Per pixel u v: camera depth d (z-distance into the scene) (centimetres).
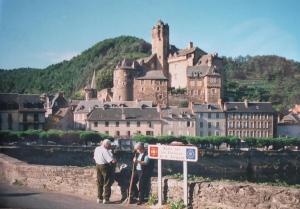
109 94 17638
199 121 13675
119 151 7956
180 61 17700
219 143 11562
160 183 1645
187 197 1584
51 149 7988
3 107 10925
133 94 16662
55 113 13250
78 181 1952
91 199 1809
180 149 1587
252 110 14238
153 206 1647
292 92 18412
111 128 12900
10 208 1552
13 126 11025
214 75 16012
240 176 9831
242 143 12244
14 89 12044
